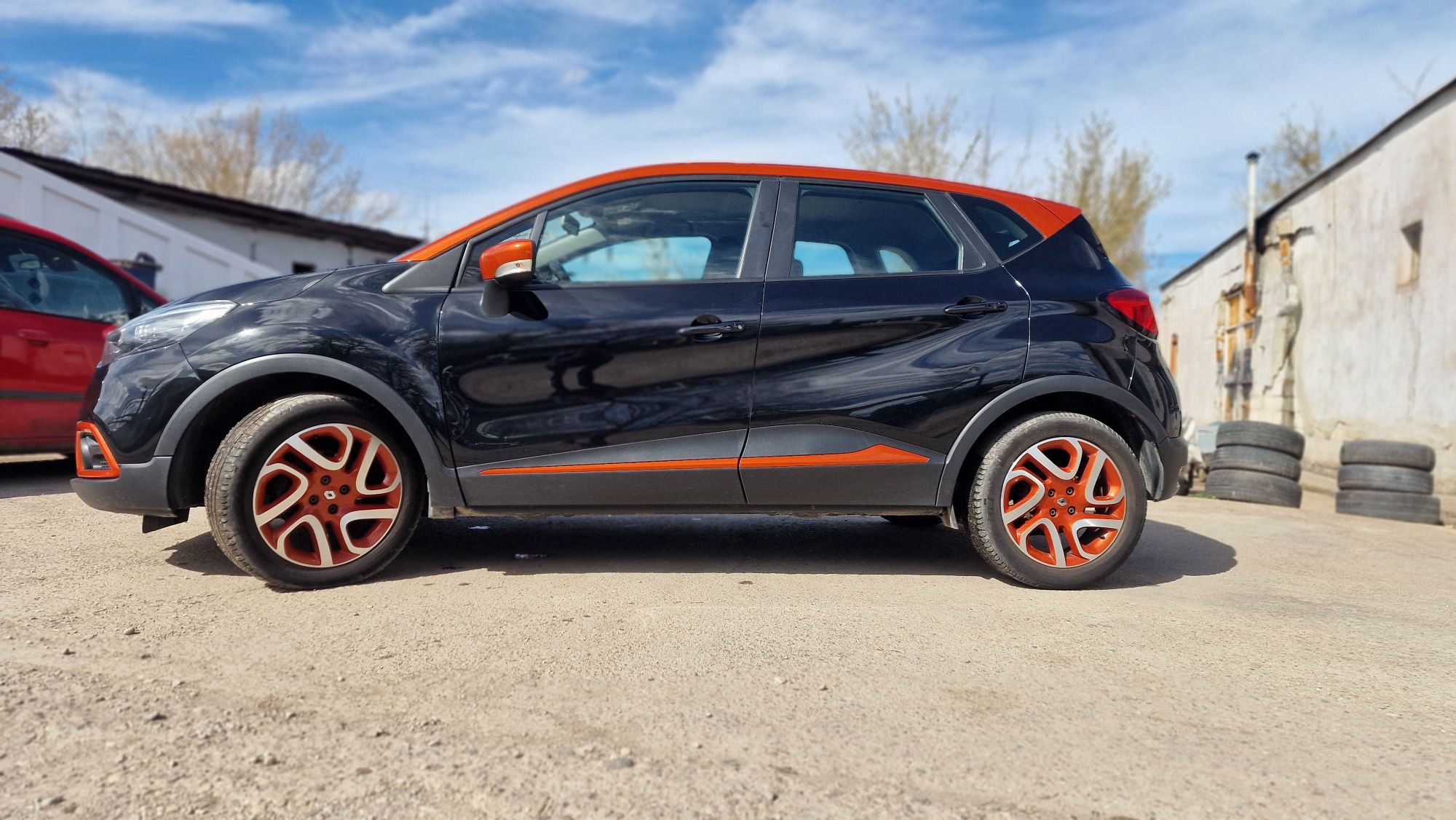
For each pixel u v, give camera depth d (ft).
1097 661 9.36
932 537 15.85
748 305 11.94
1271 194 86.63
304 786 6.34
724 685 8.37
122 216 42.32
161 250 44.29
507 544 14.14
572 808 6.14
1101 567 12.33
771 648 9.43
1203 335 52.65
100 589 11.03
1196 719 7.97
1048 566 12.23
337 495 11.28
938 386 12.09
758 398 11.85
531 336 11.55
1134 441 12.99
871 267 12.46
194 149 102.89
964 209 13.00
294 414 10.96
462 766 6.68
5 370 18.31
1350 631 10.88
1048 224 13.29
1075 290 12.76
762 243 12.34
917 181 13.12
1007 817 6.19
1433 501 24.20
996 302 12.40
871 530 16.37
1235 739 7.57
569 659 8.93
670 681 8.44
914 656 9.31
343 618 10.05
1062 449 12.37
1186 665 9.34
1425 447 24.49
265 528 10.93
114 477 11.16
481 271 11.32
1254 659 9.62
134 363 11.25
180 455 11.12
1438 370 28.99
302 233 63.77
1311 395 37.73
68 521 14.98
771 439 11.89
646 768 6.72
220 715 7.46
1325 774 6.99
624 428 11.68
